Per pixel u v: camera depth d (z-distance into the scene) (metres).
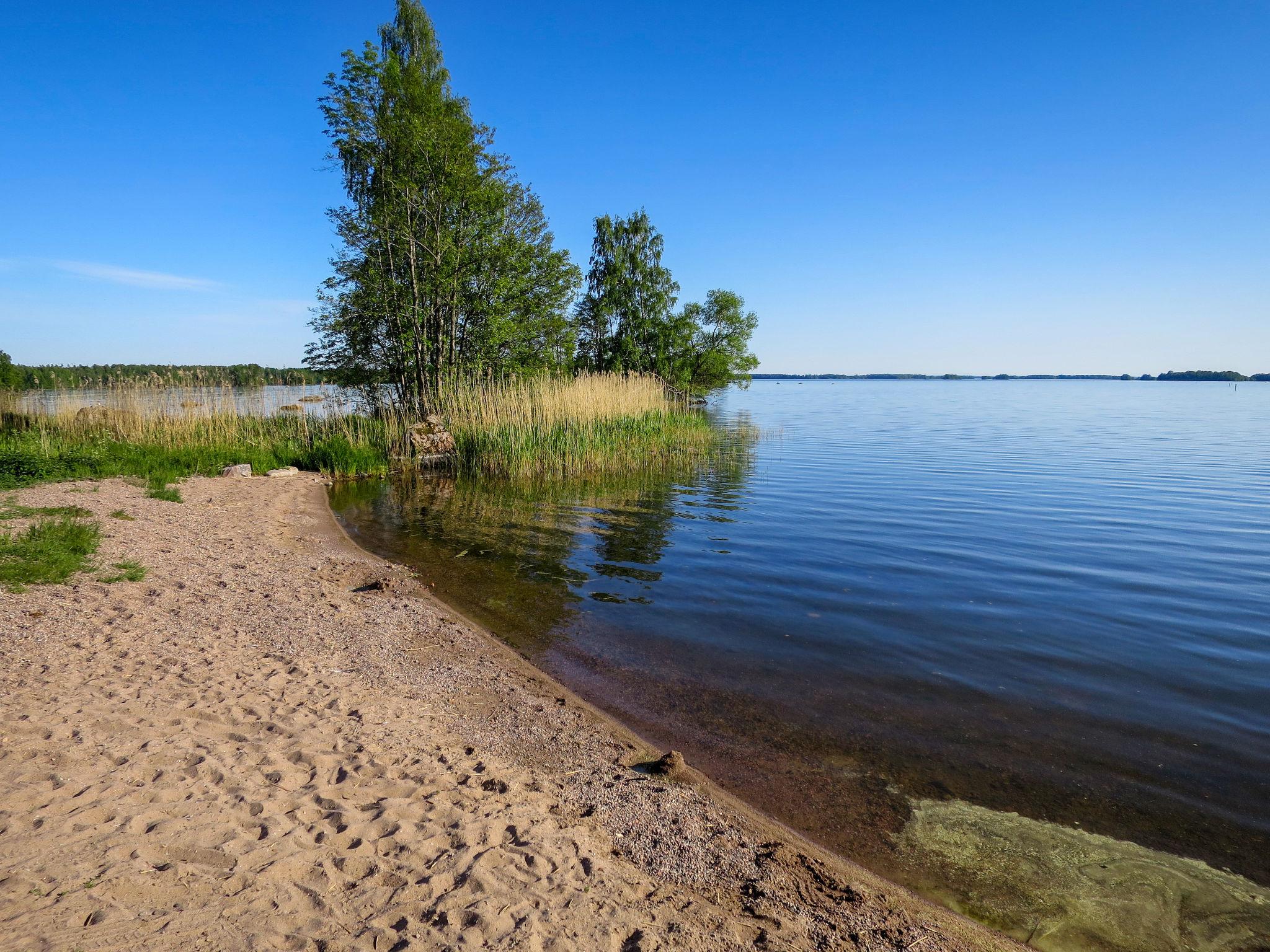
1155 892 3.47
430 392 22.83
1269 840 3.90
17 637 5.36
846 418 42.19
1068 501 14.29
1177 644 6.75
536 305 25.92
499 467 17.67
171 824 3.11
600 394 21.20
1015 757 4.73
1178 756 4.76
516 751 4.49
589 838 3.52
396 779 3.84
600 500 14.48
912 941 3.00
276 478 16.22
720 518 12.62
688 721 5.17
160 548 8.70
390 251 22.19
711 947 2.79
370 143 22.25
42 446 14.23
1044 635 6.95
